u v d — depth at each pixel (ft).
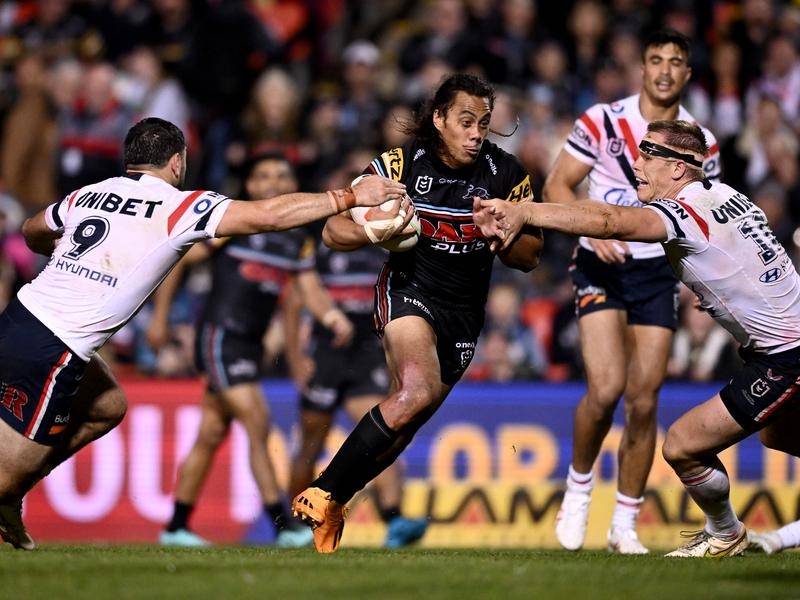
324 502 65.87
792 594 52.44
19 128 159.63
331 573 56.54
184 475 106.11
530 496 114.83
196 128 163.84
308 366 112.98
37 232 70.38
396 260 70.18
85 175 149.38
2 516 69.41
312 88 171.12
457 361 72.23
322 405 112.57
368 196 65.00
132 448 116.16
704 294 69.62
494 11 167.12
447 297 70.44
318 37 179.83
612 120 83.71
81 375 67.26
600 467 113.80
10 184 159.22
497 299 131.23
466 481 114.83
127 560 62.03
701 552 73.10
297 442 115.75
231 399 103.96
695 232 67.00
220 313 104.63
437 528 114.42
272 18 178.60
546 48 162.30
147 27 168.96
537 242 69.26
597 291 82.58
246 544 108.27
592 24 166.20
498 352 128.98
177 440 116.26
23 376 66.13
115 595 49.70
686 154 69.26
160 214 66.44
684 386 114.62
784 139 153.69
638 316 82.79
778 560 68.13
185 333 130.72
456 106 67.00
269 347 128.77
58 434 67.72
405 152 69.36
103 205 67.62
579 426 83.30
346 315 113.19
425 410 65.62
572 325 129.59
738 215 68.18
